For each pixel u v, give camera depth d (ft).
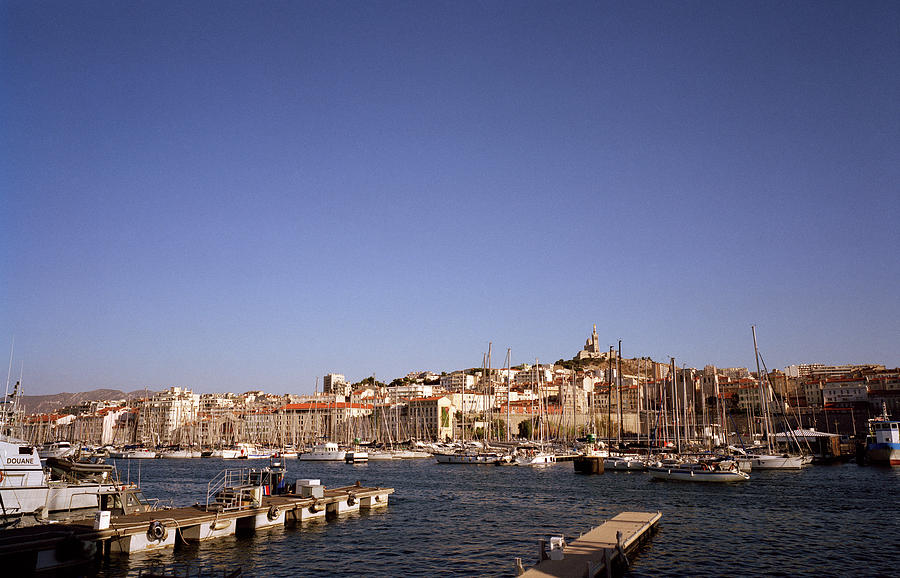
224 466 521.24
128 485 188.55
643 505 230.07
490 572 129.39
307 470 449.48
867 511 211.00
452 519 196.65
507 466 475.31
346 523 184.96
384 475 394.73
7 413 207.82
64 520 172.86
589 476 374.22
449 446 633.20
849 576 126.31
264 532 164.96
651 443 516.73
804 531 173.37
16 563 113.39
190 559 134.00
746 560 138.51
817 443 529.45
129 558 131.64
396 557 142.51
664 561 136.67
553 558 114.32
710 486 299.79
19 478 171.83
